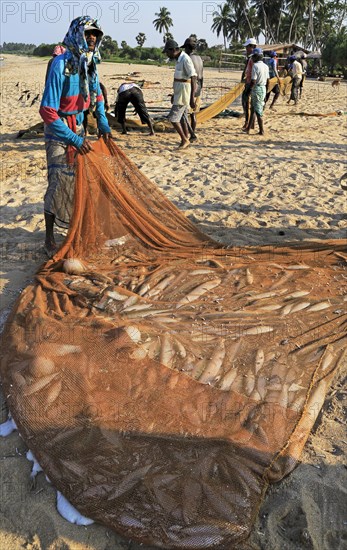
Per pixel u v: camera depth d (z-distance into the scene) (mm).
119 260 5297
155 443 2934
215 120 15672
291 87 20141
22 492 2805
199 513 2602
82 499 2686
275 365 3666
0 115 16391
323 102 21609
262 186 8516
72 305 4363
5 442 3127
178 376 3428
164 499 2656
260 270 5035
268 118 16297
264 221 6918
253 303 4441
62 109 5262
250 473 2807
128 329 3746
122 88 12445
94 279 4820
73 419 3076
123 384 3326
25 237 6367
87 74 5176
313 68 52094
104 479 2762
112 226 5531
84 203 5312
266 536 2576
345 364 3803
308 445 3113
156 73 46906
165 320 4125
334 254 5496
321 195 8070
